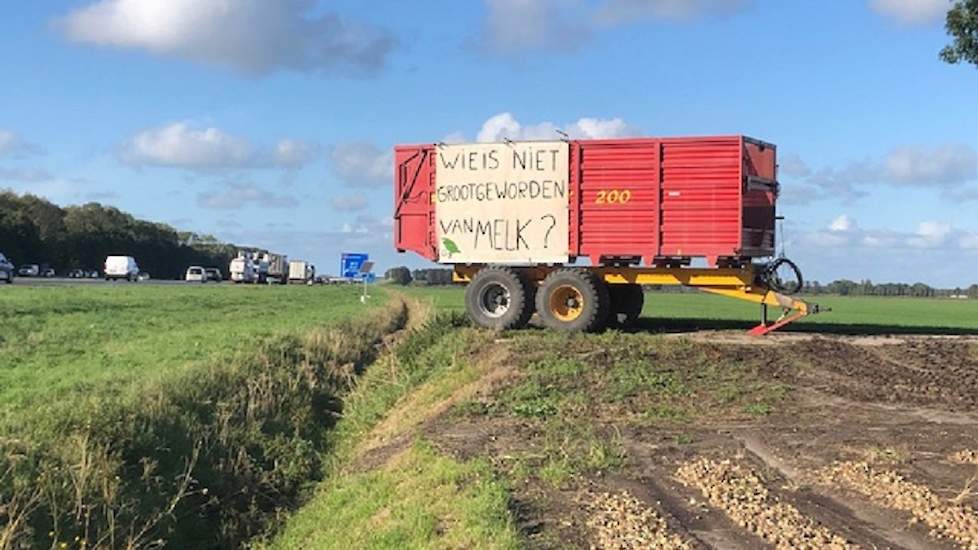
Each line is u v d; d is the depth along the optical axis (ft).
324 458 47.03
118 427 38.01
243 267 309.01
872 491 26.53
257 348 65.72
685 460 31.17
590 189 59.21
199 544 34.71
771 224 60.03
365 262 159.43
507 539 22.57
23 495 29.50
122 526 31.58
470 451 33.83
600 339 55.21
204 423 44.57
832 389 43.34
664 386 44.04
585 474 29.40
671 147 57.62
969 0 47.98
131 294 147.95
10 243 313.94
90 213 386.73
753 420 37.81
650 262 58.03
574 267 60.54
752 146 57.82
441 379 53.88
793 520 23.91
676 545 22.13
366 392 61.05
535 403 41.81
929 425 36.06
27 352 63.52
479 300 62.39
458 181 61.93
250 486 40.70
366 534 28.66
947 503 25.04
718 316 86.53
